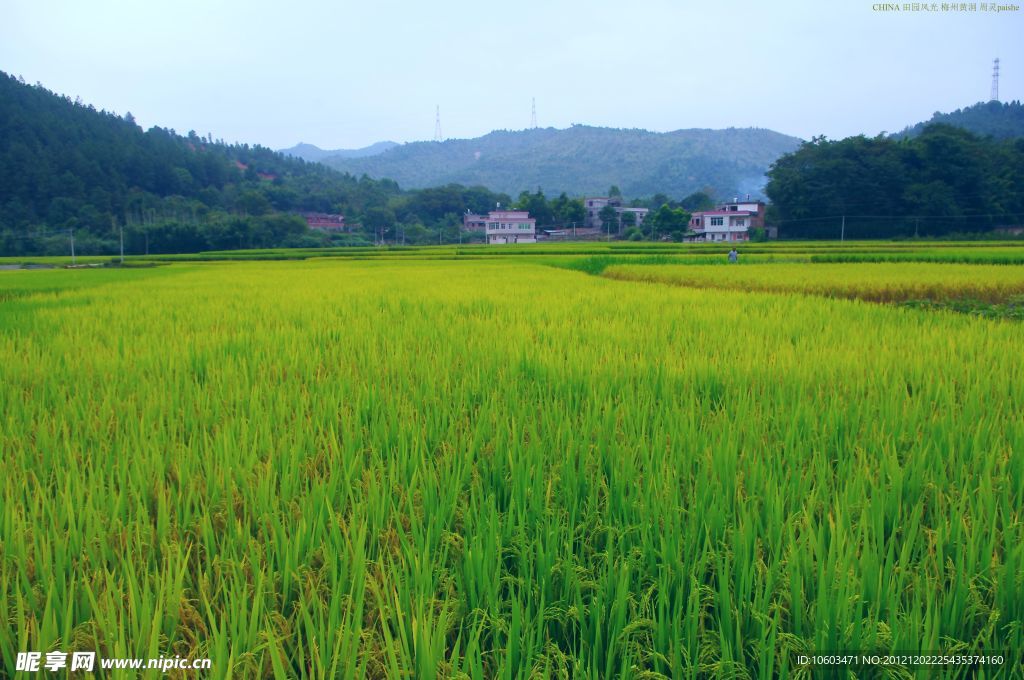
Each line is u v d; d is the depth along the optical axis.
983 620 2.17
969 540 2.38
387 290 15.11
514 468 3.16
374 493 2.87
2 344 7.31
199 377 5.82
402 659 1.92
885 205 70.31
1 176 88.62
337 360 6.33
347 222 110.19
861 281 17.20
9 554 2.46
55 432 3.78
